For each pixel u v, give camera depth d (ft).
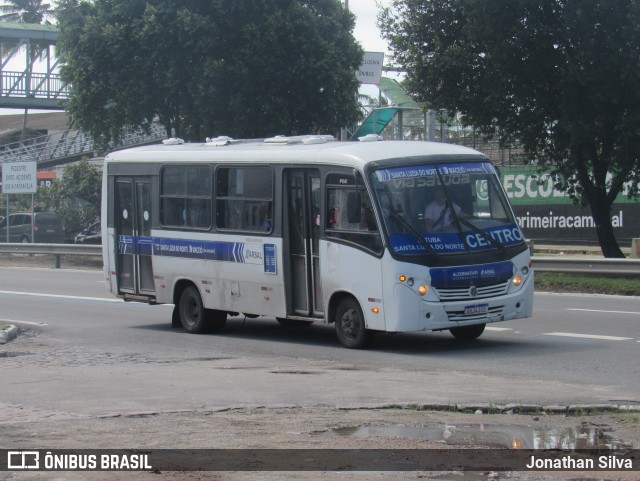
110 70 106.22
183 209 55.98
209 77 100.94
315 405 31.04
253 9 102.63
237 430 27.02
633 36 75.05
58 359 44.68
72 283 89.92
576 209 128.67
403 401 31.45
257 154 51.08
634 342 46.29
